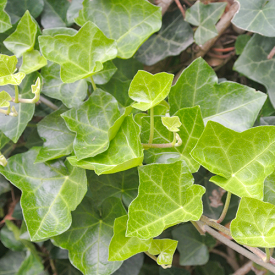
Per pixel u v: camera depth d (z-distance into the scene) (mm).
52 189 328
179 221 288
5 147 412
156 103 288
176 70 415
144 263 452
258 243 268
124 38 347
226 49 393
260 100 316
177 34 385
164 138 316
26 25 339
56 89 342
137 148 294
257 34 361
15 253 436
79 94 340
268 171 281
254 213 271
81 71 322
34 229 311
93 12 349
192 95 327
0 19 346
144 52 387
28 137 400
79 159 304
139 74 288
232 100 323
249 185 285
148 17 344
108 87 359
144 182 293
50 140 338
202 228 311
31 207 318
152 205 294
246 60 363
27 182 326
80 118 323
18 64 354
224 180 291
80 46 322
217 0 383
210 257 468
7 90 347
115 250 301
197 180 396
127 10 346
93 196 351
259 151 286
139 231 283
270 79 363
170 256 307
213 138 286
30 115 333
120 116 314
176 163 294
